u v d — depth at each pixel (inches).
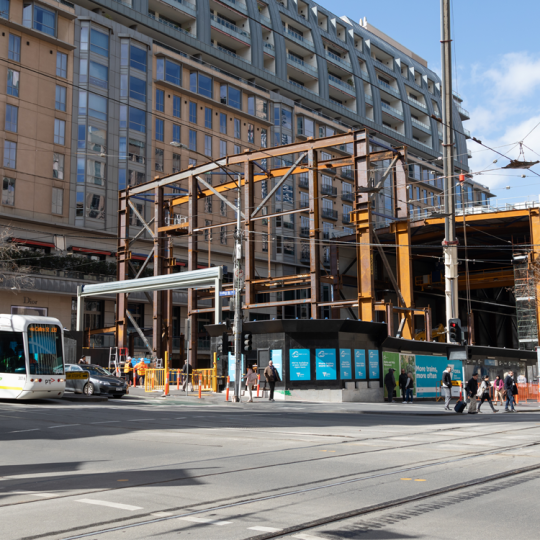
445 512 253.9
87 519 243.8
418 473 351.3
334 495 288.8
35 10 1995.6
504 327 3390.7
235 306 1134.4
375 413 925.8
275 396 1246.3
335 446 484.4
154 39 2466.8
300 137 2876.5
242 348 1121.4
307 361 1232.2
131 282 1545.3
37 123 1973.4
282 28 2960.1
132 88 2240.4
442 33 1438.2
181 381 1405.0
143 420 716.0
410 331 1729.8
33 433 578.2
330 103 3102.9
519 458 413.7
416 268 3034.0
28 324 959.6
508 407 1067.3
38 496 290.5
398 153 1658.5
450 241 1382.9
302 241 2785.4
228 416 802.2
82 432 588.1
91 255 2094.0
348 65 3289.9
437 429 647.8
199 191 1882.4
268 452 446.9
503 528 228.1
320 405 1070.4
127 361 1556.3
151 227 2249.0
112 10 2271.2
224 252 2508.6
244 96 2684.5
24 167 1929.1
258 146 2719.0
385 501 274.5
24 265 1785.2
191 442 510.9
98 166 2110.0
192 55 2576.3
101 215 2095.2
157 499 281.0
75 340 1588.3
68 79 2074.3
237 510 258.1
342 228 2989.7
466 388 971.9
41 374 956.0
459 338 1102.4
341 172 3046.3
